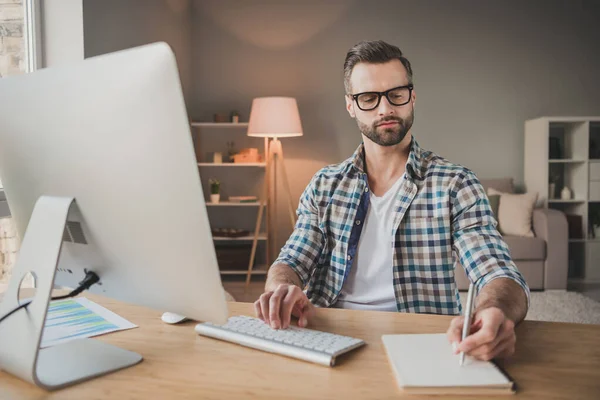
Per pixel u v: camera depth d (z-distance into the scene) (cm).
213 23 550
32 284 236
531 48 546
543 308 400
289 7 550
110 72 77
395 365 84
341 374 84
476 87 551
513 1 545
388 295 150
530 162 537
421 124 554
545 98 549
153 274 85
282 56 552
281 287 109
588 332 104
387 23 548
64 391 79
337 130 553
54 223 85
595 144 527
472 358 87
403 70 147
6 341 84
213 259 78
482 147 553
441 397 76
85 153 83
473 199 144
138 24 393
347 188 158
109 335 104
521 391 78
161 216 79
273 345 94
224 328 102
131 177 79
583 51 546
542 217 460
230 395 77
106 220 85
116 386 81
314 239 158
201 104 554
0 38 249
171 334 104
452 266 146
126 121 77
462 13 547
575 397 76
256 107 482
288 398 76
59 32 287
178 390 79
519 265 458
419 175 150
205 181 554
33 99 87
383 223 152
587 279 516
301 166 556
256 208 558
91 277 95
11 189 99
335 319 112
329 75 551
